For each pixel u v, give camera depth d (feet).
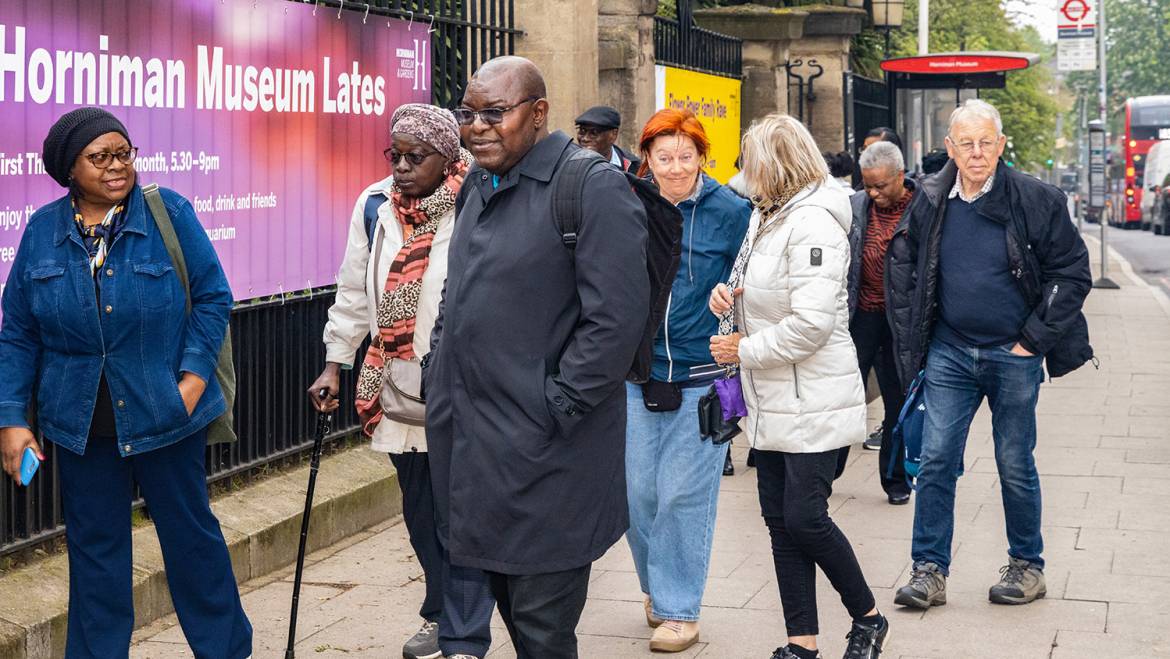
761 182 15.25
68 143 13.33
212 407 14.17
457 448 11.78
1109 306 58.85
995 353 17.79
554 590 11.73
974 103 17.65
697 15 42.78
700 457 16.47
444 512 12.26
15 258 14.02
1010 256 17.53
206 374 13.97
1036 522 18.30
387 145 23.24
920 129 50.11
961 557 20.57
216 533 14.56
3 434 13.62
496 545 11.66
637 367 12.16
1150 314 55.26
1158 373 38.73
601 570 20.11
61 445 13.69
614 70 32.24
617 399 11.97
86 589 14.05
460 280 11.84
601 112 23.17
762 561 20.44
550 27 28.86
